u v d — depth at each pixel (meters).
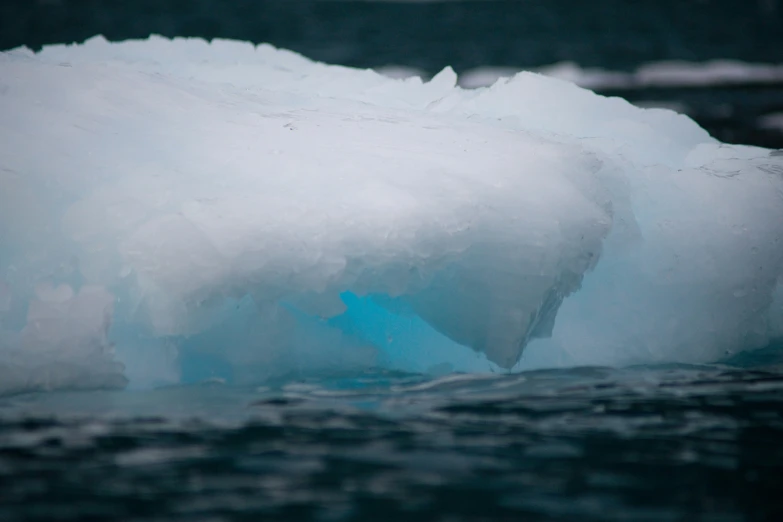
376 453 9.59
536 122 16.55
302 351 12.48
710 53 93.00
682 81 69.06
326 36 110.19
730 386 12.09
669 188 14.31
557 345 13.37
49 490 8.66
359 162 13.03
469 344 12.34
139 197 12.20
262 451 9.62
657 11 139.00
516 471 9.18
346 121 14.54
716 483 8.95
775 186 14.71
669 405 11.25
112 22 115.38
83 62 15.80
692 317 13.74
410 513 8.27
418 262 11.96
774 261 14.11
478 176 12.87
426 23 125.69
